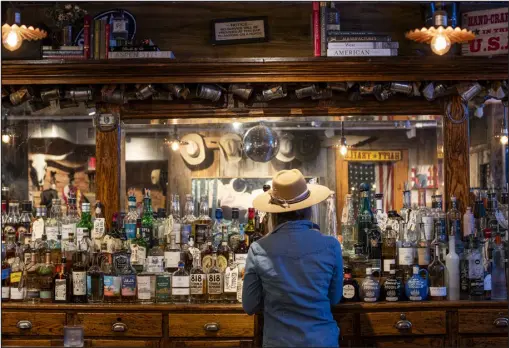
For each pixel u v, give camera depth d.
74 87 3.79
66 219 3.77
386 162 4.62
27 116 4.39
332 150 4.64
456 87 3.77
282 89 3.75
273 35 4.05
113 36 3.91
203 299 3.48
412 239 3.73
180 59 3.65
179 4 4.06
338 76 3.70
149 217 3.79
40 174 4.44
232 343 3.40
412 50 4.09
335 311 3.40
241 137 4.61
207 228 3.62
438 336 3.42
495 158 4.07
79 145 4.46
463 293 3.57
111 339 3.44
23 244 3.83
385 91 3.78
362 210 3.70
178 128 4.42
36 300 3.55
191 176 4.60
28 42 4.08
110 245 3.58
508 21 3.97
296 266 2.90
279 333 2.88
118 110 3.87
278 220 3.07
